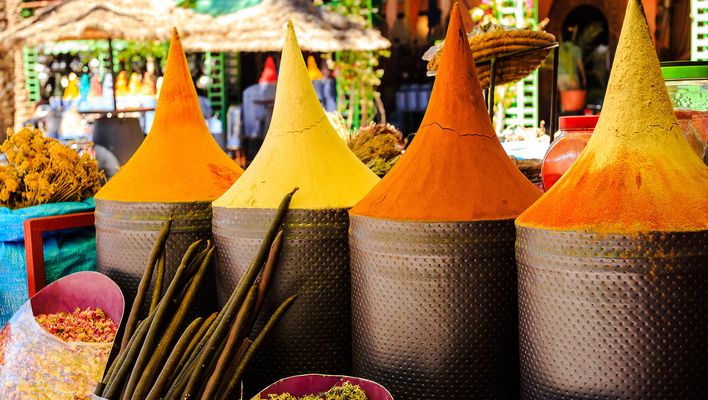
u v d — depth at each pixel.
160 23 6.49
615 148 1.27
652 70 1.27
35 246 2.30
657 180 1.22
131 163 2.08
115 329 1.90
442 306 1.43
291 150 1.78
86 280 2.02
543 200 1.34
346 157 1.84
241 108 8.80
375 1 9.09
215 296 1.99
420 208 1.45
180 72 2.13
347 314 1.72
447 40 1.58
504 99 5.15
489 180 1.49
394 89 9.17
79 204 2.55
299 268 1.68
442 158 1.51
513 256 1.45
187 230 1.94
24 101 9.37
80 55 9.68
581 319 1.23
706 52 5.76
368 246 1.51
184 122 2.10
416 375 1.46
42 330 1.88
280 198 1.70
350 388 1.48
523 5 4.98
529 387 1.35
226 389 1.51
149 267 1.83
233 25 6.92
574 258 1.22
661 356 1.19
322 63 9.30
